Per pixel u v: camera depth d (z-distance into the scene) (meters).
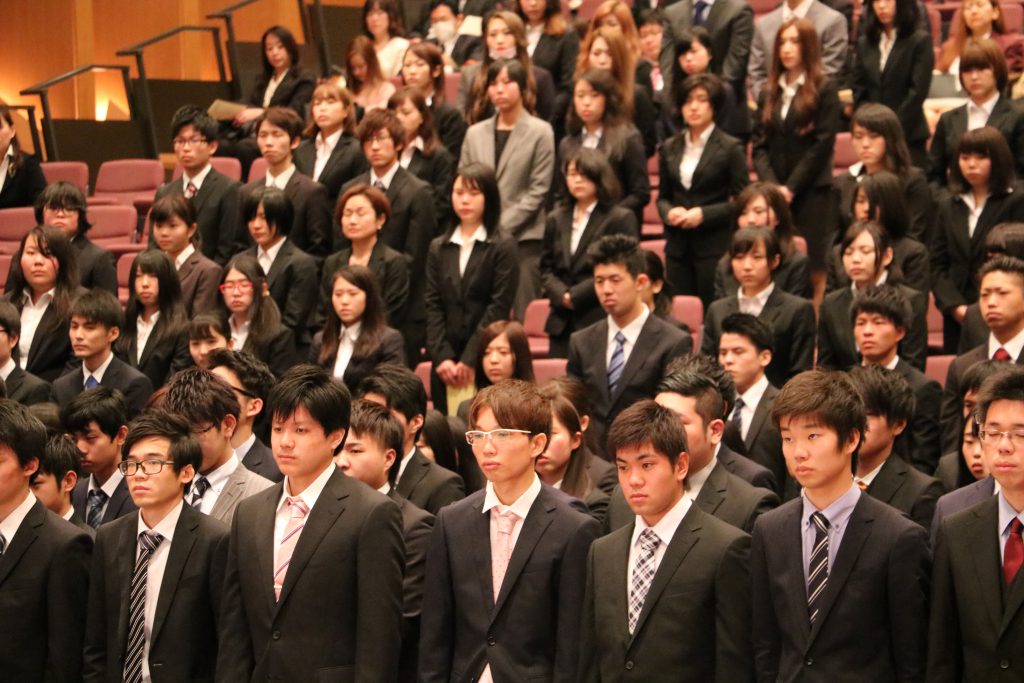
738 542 13.12
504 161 27.31
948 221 23.81
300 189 27.28
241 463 16.91
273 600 13.81
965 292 23.66
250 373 18.08
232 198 27.95
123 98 37.28
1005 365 15.53
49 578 15.09
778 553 12.75
